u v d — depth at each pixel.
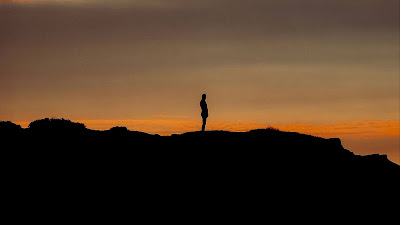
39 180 59.94
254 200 61.09
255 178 63.62
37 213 56.31
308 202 62.50
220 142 68.00
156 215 57.81
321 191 64.44
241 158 66.00
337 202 63.59
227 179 62.84
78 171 61.53
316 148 70.88
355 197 65.12
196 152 65.94
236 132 71.06
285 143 70.12
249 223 58.56
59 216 56.22
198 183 61.91
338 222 61.22
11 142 65.06
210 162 64.69
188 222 57.56
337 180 66.69
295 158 67.81
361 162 72.06
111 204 58.25
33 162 62.22
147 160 64.12
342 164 69.88
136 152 65.12
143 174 62.12
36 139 66.00
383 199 66.12
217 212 59.16
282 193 62.66
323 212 61.66
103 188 59.88
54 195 58.41
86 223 55.88
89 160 63.16
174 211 58.50
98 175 61.31
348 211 62.81
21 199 57.56
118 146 65.88
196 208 59.19
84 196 58.69
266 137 70.50
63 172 61.19
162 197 59.78
